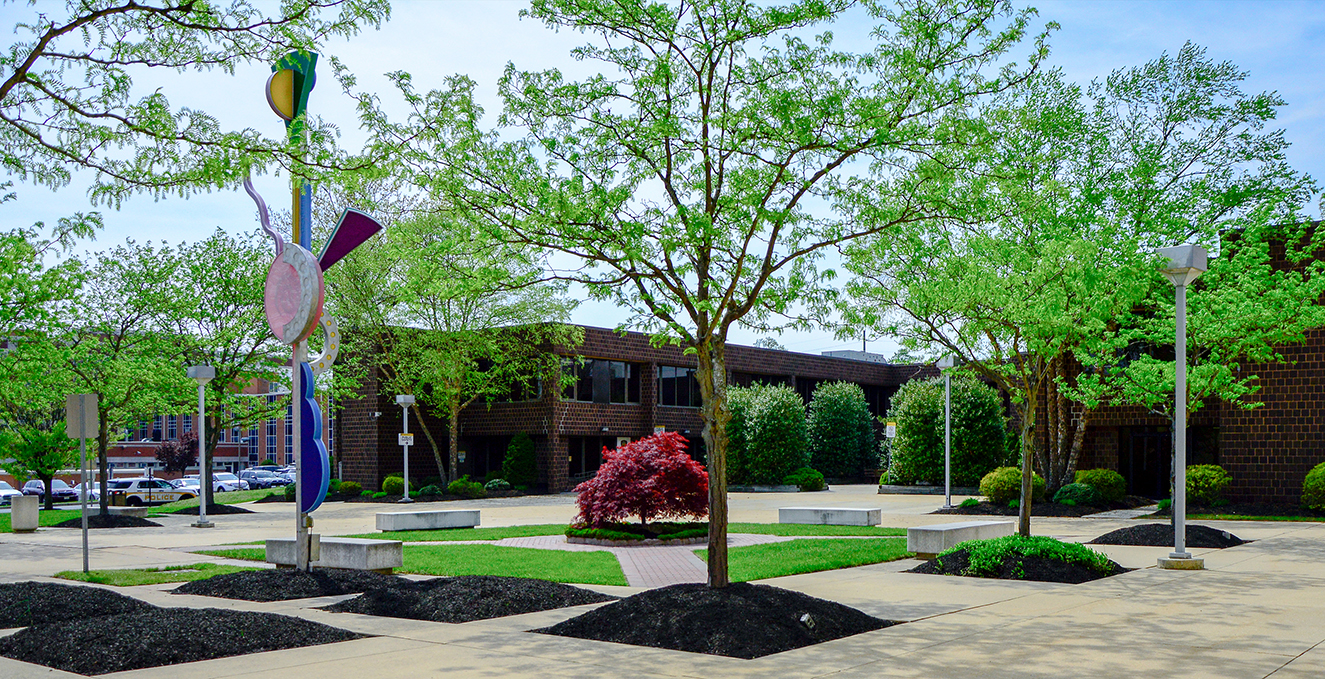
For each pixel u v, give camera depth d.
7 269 18.56
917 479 39.69
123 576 13.61
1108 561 13.30
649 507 18.69
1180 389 13.98
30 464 25.22
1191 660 7.49
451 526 22.67
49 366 25.67
